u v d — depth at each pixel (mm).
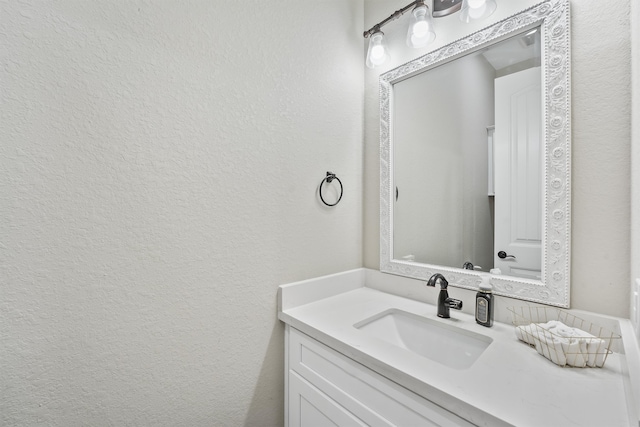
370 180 1498
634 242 744
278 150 1144
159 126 850
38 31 671
